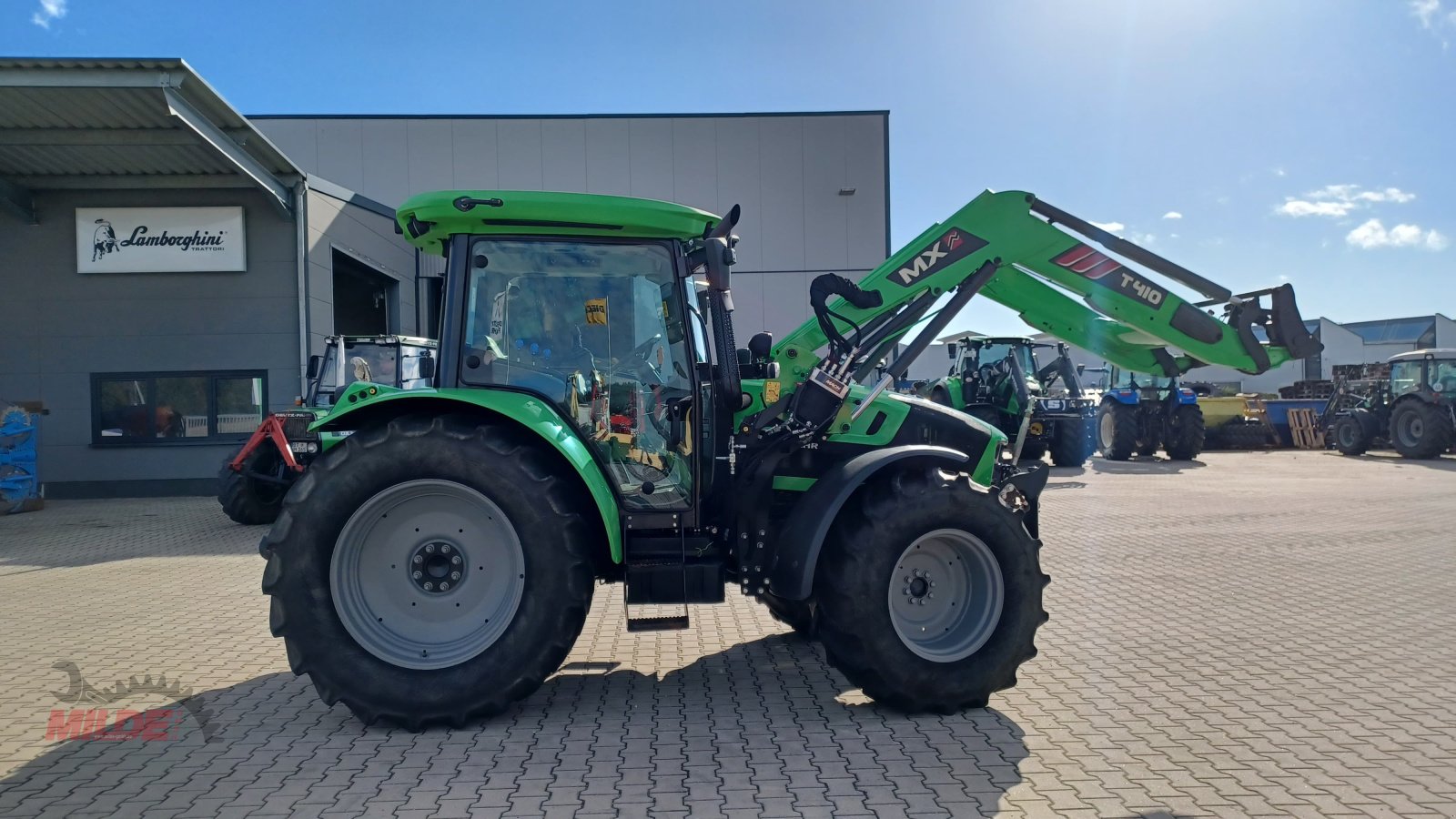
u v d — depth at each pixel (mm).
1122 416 18422
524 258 4234
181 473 13945
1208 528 9766
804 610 5258
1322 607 6184
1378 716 4031
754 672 4738
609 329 4301
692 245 4477
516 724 3918
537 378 4234
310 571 3758
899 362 5168
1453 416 18406
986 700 4090
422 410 4098
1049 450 16531
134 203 13805
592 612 6141
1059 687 4465
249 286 13992
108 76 10766
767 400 4535
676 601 4086
